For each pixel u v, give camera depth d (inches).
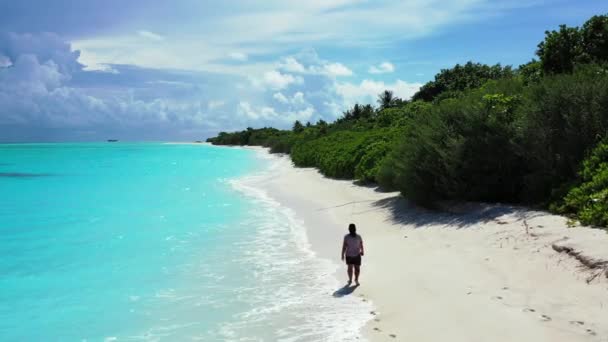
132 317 368.2
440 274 426.0
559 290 350.0
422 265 460.1
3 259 551.2
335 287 425.1
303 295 406.3
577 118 595.5
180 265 512.1
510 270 403.9
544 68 875.4
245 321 352.5
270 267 496.4
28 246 619.2
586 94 596.4
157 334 335.0
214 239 637.9
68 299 412.8
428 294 382.6
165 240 638.5
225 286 437.1
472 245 491.5
